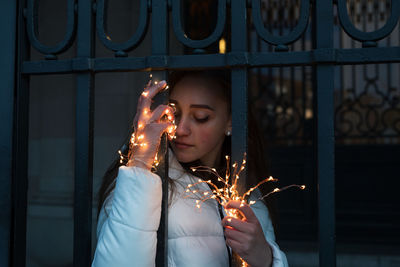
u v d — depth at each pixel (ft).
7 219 3.80
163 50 3.62
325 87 3.33
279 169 15.49
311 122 15.55
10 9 3.93
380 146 14.94
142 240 3.01
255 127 5.63
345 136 15.48
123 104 13.52
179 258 3.57
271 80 15.96
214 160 4.60
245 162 3.47
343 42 14.90
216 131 4.03
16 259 3.81
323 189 3.31
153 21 3.64
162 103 3.58
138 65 3.66
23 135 3.93
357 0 15.26
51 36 13.96
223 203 3.56
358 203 14.97
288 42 3.41
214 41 3.52
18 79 3.91
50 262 13.41
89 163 3.74
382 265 12.18
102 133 13.53
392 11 3.21
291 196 15.17
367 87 15.26
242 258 3.37
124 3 13.58
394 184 14.73
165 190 3.50
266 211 5.16
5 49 3.90
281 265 3.53
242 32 3.48
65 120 14.12
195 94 3.85
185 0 15.62
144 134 3.29
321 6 3.35
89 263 3.69
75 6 3.84
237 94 3.50
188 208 3.76
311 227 14.65
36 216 13.65
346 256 12.44
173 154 4.21
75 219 3.69
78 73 3.77
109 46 3.71
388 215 14.51
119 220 3.03
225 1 3.53
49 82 14.35
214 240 3.78
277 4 15.84
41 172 14.16
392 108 15.06
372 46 3.29
